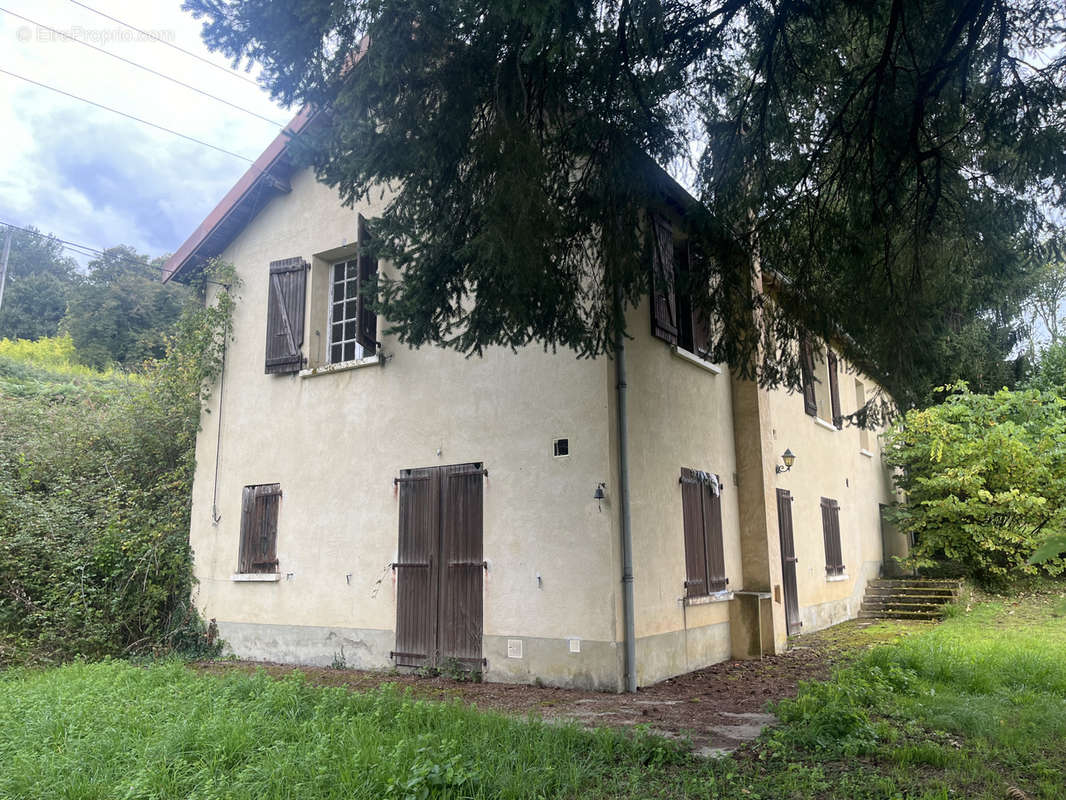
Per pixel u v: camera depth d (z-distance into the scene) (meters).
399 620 8.92
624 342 8.32
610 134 5.82
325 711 5.82
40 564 10.64
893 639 11.38
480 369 8.88
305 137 5.86
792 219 6.83
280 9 4.89
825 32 6.13
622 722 6.07
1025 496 15.14
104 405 14.72
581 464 7.96
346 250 10.63
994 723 5.66
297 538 10.06
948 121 6.12
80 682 7.09
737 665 9.42
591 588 7.68
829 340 7.41
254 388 11.05
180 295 37.12
